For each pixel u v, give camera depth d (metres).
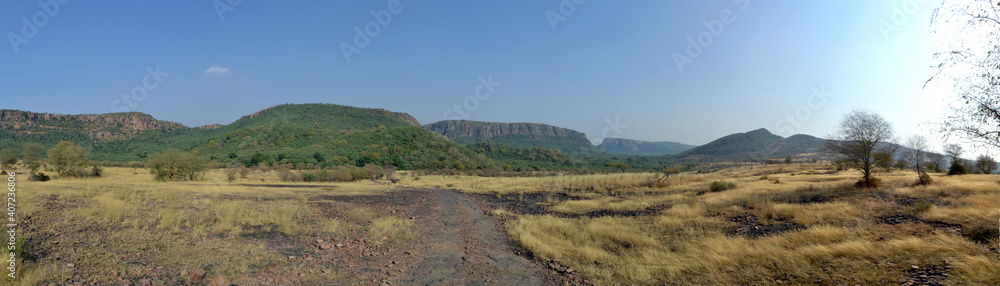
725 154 185.75
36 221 7.86
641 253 8.91
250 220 11.08
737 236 10.40
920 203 10.95
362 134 127.25
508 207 22.34
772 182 29.28
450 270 7.76
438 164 106.75
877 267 5.94
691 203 17.75
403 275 7.18
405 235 11.48
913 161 31.09
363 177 57.25
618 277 7.17
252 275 6.21
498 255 9.46
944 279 5.04
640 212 16.86
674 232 11.52
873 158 19.22
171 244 7.37
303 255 7.97
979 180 18.08
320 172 49.50
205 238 8.28
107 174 38.38
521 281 7.08
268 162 90.00
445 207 22.00
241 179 43.59
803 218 11.20
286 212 13.20
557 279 7.20
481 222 16.12
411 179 63.59
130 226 8.58
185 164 35.81
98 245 6.72
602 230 11.91
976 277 4.91
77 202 11.14
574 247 9.86
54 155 32.97
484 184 44.66
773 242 8.83
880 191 16.17
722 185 24.08
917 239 7.05
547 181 42.44
